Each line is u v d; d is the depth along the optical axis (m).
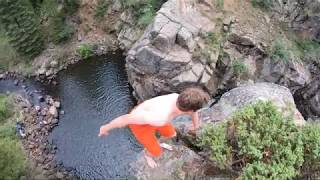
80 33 28.42
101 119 23.83
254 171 9.37
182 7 23.39
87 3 28.38
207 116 12.38
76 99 25.17
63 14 28.27
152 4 25.97
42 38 27.66
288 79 24.42
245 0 25.73
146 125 7.96
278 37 25.03
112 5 27.97
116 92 25.14
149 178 10.19
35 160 21.91
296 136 9.84
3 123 23.92
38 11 28.36
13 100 25.23
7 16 25.94
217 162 9.72
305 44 25.91
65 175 21.19
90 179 20.92
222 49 23.95
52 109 24.64
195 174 10.17
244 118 10.04
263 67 24.44
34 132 23.47
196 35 22.83
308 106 25.91
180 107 7.39
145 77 22.97
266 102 10.33
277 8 25.64
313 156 9.71
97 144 22.48
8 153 15.47
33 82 26.73
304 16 25.59
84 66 27.19
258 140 9.56
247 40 24.20
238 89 13.45
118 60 27.19
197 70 22.42
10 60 27.81
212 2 24.45
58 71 27.11
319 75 25.78
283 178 9.19
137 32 26.45
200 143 10.03
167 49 21.91
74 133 23.27
